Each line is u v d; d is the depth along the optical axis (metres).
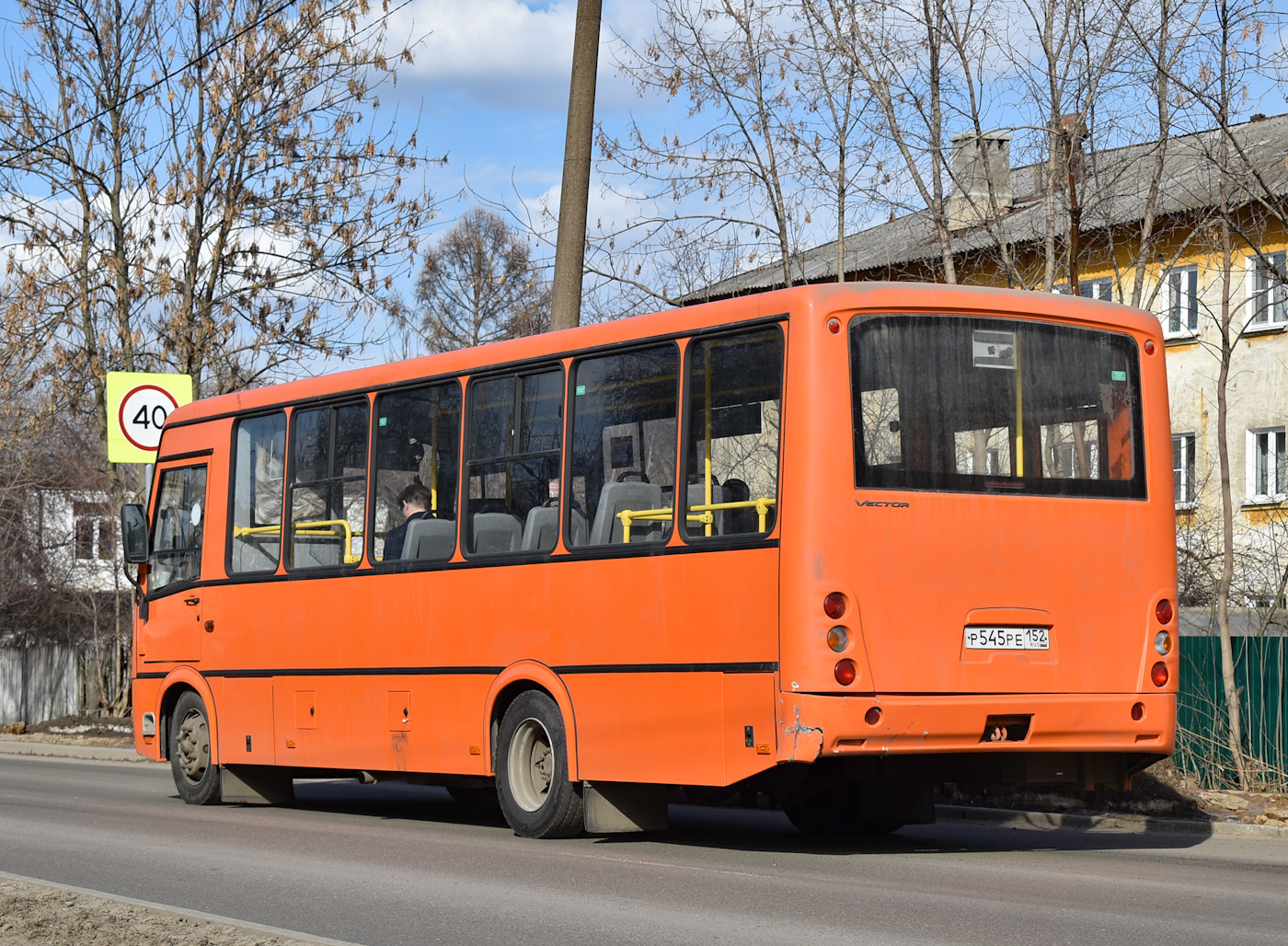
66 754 26.47
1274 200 15.88
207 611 14.93
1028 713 9.88
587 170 17.08
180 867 10.25
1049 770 10.30
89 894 8.60
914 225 19.03
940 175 17.55
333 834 12.33
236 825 13.23
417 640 12.50
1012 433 10.15
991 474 10.03
